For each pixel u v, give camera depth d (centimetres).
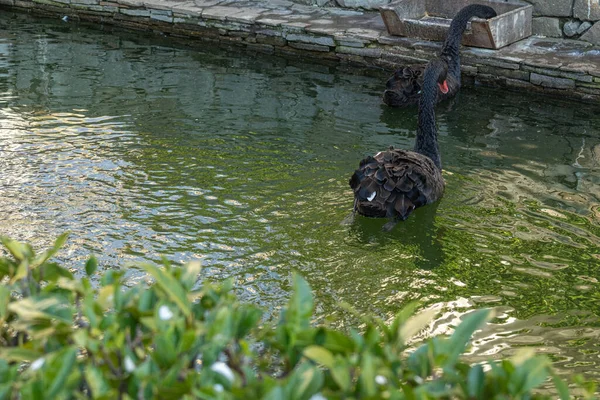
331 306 424
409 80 791
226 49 991
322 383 170
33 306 190
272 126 720
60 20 1120
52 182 577
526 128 728
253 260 471
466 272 468
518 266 475
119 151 646
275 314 411
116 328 185
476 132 719
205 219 525
